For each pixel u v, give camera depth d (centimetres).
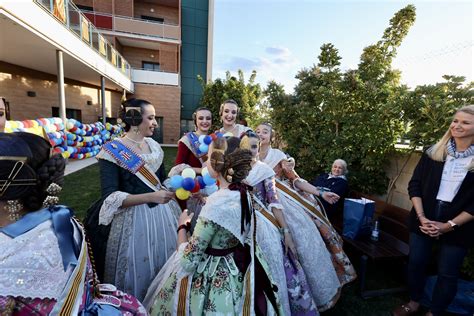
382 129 324
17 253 62
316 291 188
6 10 450
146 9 1762
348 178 358
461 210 172
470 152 172
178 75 1606
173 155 1098
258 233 160
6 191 64
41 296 63
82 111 1225
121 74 1248
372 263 283
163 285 134
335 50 397
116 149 153
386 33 382
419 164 204
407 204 321
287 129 461
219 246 124
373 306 217
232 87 1252
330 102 373
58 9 641
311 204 208
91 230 156
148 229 161
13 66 876
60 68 672
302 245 188
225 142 121
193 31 1808
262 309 124
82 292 78
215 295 119
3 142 67
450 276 180
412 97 291
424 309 213
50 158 74
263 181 176
